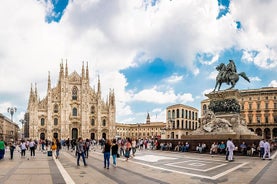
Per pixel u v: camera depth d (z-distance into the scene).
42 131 114.69
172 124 141.00
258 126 118.81
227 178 17.16
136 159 31.09
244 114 123.00
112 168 22.62
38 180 16.42
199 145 42.34
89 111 121.94
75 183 15.42
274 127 115.19
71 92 120.44
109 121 123.25
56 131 116.19
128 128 177.88
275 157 34.97
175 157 33.75
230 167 22.98
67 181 16.09
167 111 146.00
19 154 42.34
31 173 19.64
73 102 119.50
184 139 47.66
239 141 38.12
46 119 115.50
